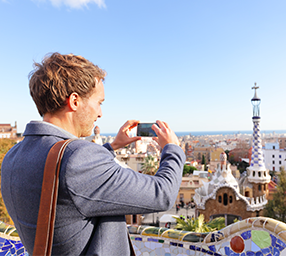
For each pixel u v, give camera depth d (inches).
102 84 52.5
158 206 40.6
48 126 44.5
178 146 50.6
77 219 37.5
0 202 863.7
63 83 44.0
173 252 106.9
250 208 1055.6
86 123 49.1
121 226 45.0
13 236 115.1
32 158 40.8
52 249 38.1
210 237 101.0
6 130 4276.6
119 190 37.9
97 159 38.9
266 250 88.1
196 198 1147.3
